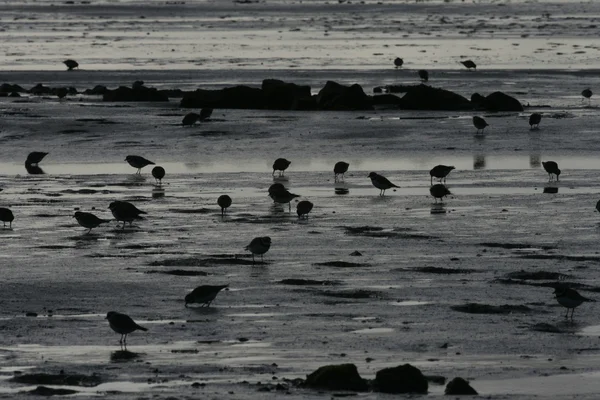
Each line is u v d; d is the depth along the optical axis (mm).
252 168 41094
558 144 46125
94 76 75812
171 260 25906
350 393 16078
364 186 36906
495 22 138125
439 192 33656
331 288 23156
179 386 16375
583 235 28781
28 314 21062
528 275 24328
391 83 72688
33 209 32906
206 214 32031
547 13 161000
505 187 36406
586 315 21141
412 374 16422
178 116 55562
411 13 162375
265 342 19125
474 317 20906
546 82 72062
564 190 35781
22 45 101000
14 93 64812
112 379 16828
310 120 54000
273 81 63531
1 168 41594
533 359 18172
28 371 17297
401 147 45750
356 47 100000
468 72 78312
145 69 80375
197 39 108688
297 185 37188
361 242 27969
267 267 25188
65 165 42094
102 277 24141
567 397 15977
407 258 26125
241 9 173500
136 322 20516
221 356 18250
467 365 17781
